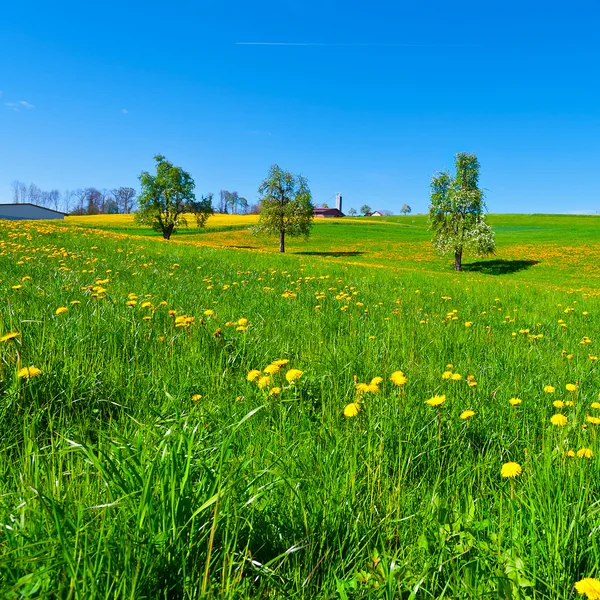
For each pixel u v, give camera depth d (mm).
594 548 1645
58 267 9883
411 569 1657
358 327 6215
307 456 2322
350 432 2633
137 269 11469
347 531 1776
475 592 1521
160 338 4395
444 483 2328
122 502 1559
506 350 5555
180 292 7977
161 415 2566
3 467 2066
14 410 2709
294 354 4473
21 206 115688
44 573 1294
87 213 166375
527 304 12008
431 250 67938
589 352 6012
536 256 59281
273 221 61562
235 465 1896
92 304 5691
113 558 1396
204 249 22859
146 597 1399
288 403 3121
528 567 1635
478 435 2932
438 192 51594
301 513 1828
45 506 1472
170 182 67750
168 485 1615
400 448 2475
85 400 2971
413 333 5809
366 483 2119
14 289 6234
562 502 1819
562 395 3844
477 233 49219
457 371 4348
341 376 3889
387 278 17016
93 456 1694
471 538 1763
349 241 79312
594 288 37719
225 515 1616
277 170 61844
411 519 1938
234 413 2811
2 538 1514
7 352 3301
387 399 3166
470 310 9852
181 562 1509
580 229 89812
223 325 5418
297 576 1598
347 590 1546
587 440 2691
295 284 11609
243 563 1485
